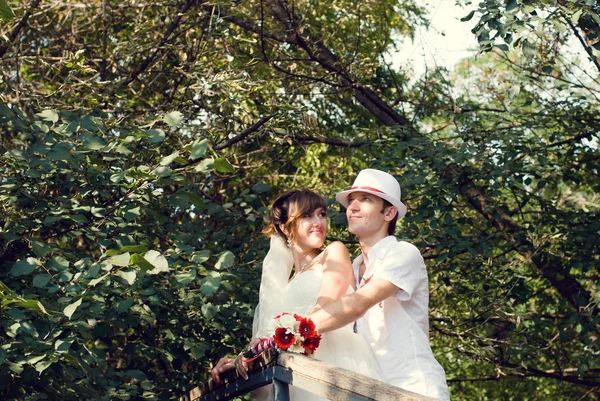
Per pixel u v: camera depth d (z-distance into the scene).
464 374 11.00
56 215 4.40
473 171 7.30
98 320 4.93
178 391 5.59
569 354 9.88
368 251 3.22
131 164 4.34
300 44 8.16
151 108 6.81
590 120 8.18
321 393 2.48
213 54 6.84
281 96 8.01
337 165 9.20
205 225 6.52
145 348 5.32
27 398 4.15
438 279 8.12
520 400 11.30
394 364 3.04
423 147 7.19
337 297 3.13
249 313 5.37
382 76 9.94
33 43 7.99
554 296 10.03
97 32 8.16
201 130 5.93
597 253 7.62
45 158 4.24
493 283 7.86
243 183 8.80
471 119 8.82
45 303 3.89
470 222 7.83
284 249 3.54
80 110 5.63
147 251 3.39
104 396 4.46
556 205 8.28
